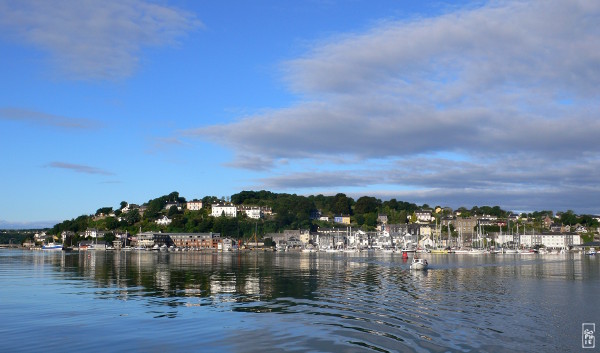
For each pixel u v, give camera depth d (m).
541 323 41.16
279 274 88.81
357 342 33.81
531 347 33.66
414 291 61.50
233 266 115.00
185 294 58.00
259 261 142.62
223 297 55.28
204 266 114.81
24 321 40.91
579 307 49.56
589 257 187.75
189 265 119.12
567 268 111.88
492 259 162.25
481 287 67.12
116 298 54.22
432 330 37.72
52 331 37.28
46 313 44.62
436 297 55.84
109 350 32.12
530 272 97.19
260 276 84.06
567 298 56.22
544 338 36.03
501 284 71.50
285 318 42.22
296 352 31.39
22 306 48.53
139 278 79.31
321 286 67.12
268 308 47.47
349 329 37.75
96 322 40.53
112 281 74.00
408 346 32.91
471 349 32.66
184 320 41.34
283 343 33.59
